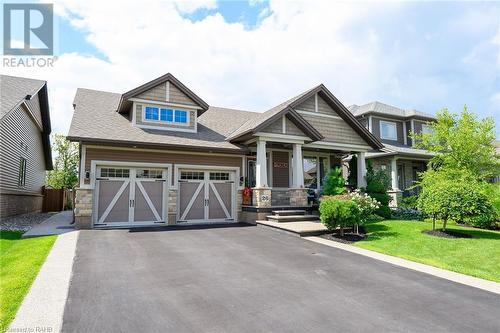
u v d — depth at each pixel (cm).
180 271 631
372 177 1677
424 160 2117
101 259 703
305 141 1490
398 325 418
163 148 1290
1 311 426
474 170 1478
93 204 1189
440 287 576
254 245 895
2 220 1362
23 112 1652
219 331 388
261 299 496
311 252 828
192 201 1386
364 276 632
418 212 1683
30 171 1886
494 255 818
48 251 765
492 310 475
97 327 391
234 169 1474
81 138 1123
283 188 1667
